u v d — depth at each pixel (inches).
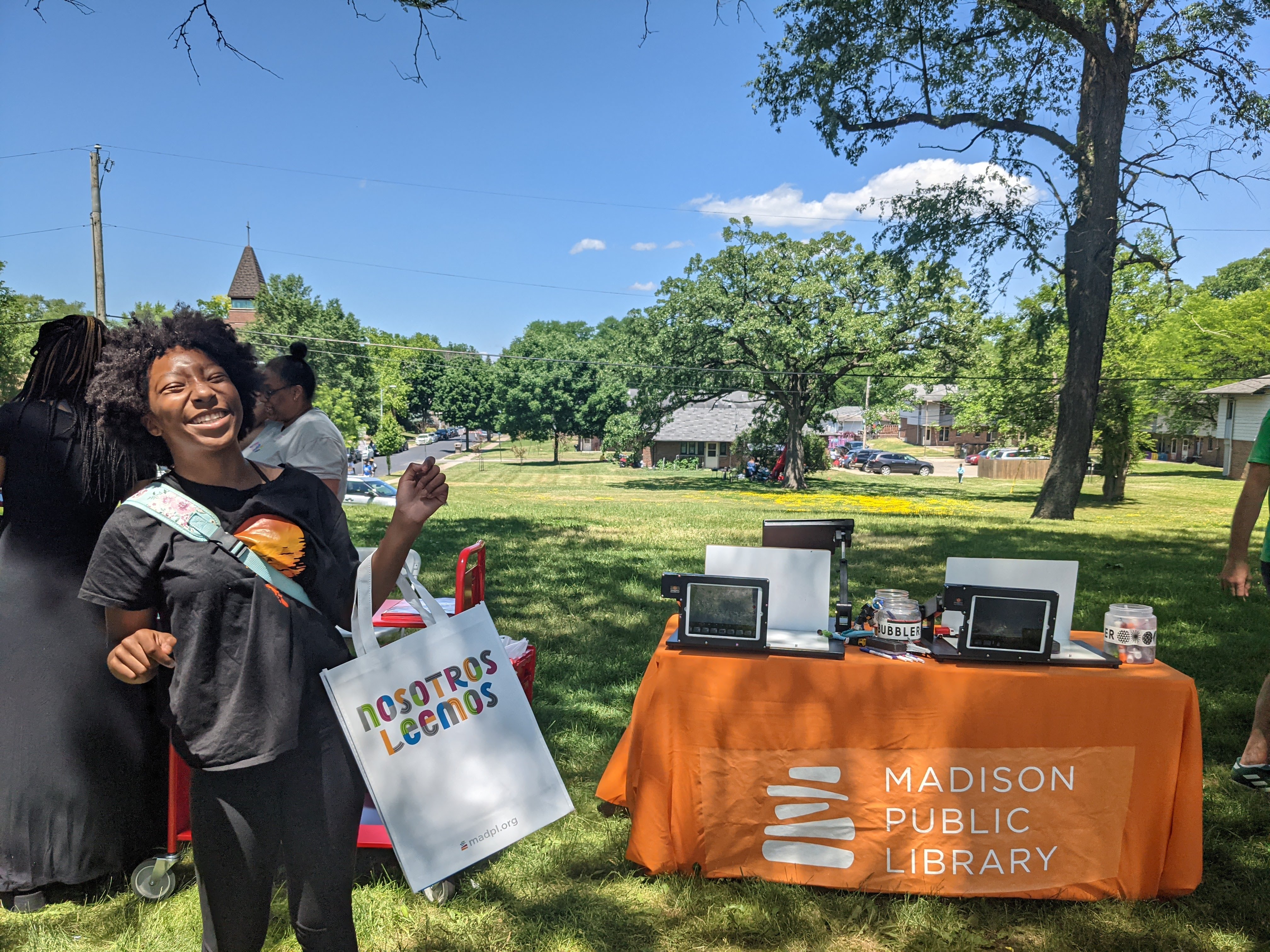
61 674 107.3
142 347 73.0
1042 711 115.6
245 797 69.3
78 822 109.2
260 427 136.1
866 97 853.2
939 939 107.2
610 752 162.2
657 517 759.7
